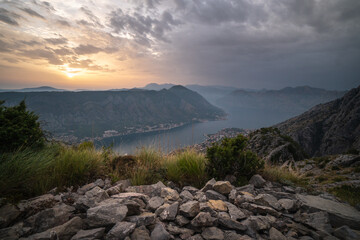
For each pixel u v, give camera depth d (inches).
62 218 99.2
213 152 204.5
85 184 156.9
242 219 121.6
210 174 201.8
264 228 112.0
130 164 207.6
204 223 104.2
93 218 95.3
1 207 97.9
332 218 136.1
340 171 708.0
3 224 89.0
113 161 209.8
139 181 173.6
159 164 214.5
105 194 126.9
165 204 126.6
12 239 79.8
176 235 100.6
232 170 204.1
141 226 98.3
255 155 211.6
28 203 106.7
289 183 218.1
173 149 235.0
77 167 157.4
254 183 193.0
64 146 224.1
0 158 131.3
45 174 146.2
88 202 111.1
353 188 288.4
